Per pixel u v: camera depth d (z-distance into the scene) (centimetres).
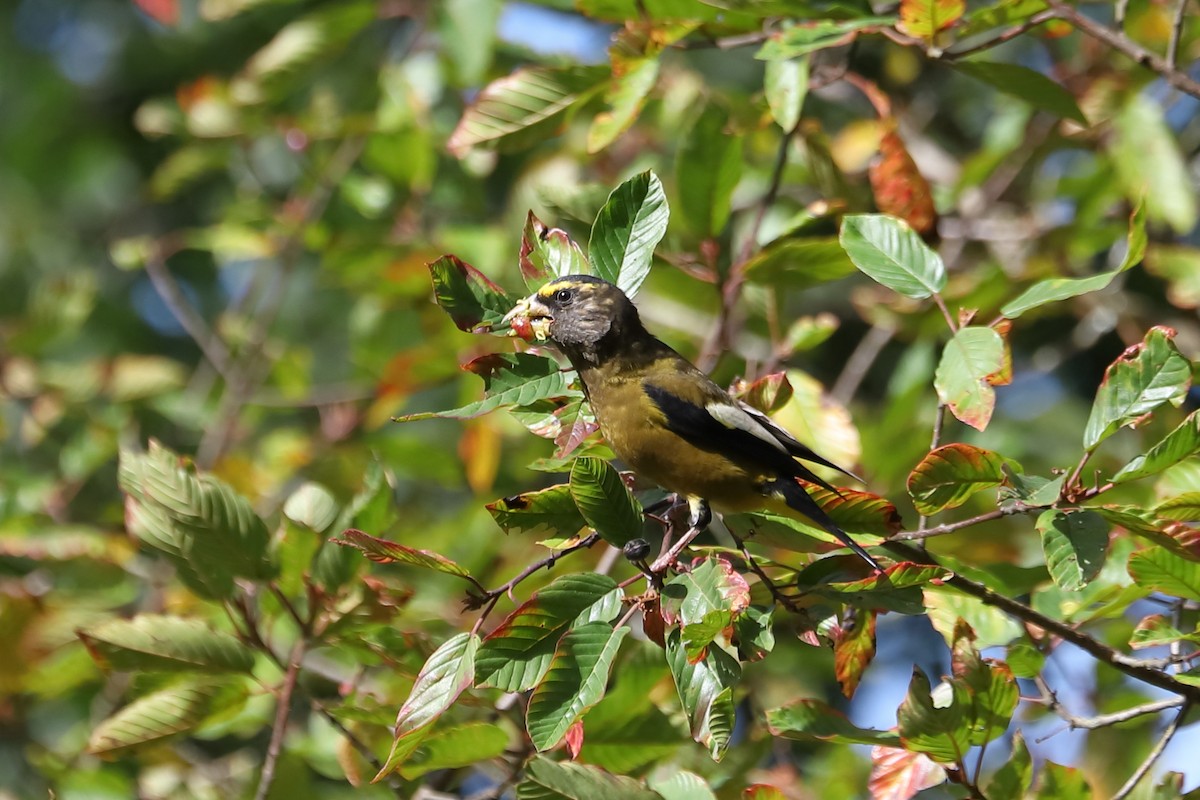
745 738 1127
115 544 1329
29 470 1662
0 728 1359
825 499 866
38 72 2061
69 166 2073
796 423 1085
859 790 1287
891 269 887
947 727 785
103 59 2081
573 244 919
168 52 2066
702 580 735
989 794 828
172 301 1572
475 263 1422
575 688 725
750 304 1331
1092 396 1888
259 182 1653
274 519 1469
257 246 1552
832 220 1217
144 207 2083
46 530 1327
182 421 1614
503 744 918
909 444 1311
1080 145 1497
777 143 1559
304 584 948
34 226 2042
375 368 1592
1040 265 1364
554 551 800
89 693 1380
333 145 1558
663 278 1370
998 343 816
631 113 1034
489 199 1844
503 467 1555
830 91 1778
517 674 729
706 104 1059
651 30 1039
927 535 846
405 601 934
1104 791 1172
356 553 927
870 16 1033
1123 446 1554
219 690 954
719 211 1091
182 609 1242
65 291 1622
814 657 1449
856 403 1683
